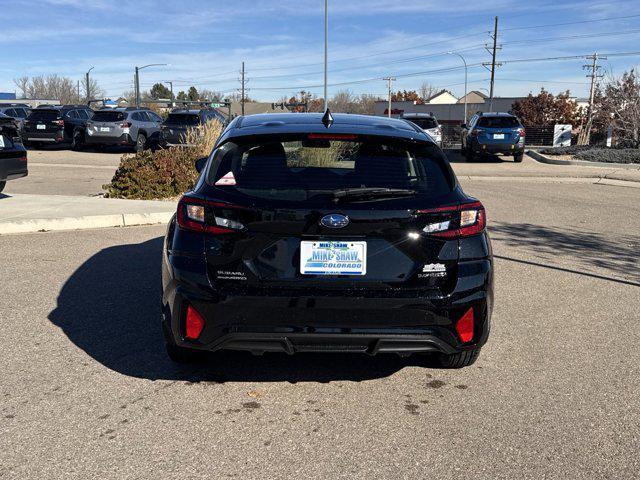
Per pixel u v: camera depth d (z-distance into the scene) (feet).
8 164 32.30
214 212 11.78
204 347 12.01
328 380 13.52
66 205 32.60
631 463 10.38
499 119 71.72
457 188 12.52
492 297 12.42
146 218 30.53
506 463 10.32
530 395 12.87
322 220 11.43
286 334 11.60
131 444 10.72
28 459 10.19
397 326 11.72
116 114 77.00
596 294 20.16
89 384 13.01
